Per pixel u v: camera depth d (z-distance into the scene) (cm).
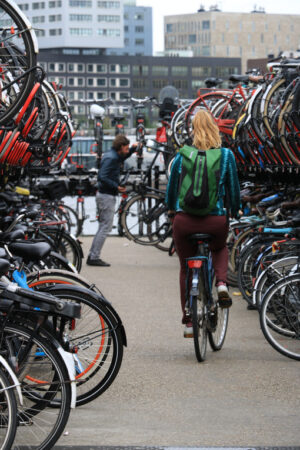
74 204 5153
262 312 1429
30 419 916
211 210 1398
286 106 1961
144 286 2377
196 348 1388
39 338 910
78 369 1134
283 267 1549
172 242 2909
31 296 901
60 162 2534
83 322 1129
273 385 1267
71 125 2544
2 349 912
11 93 1530
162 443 980
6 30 1458
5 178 1991
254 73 2805
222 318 1545
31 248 1121
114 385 1273
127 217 3134
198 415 1106
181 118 3284
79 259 2153
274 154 2133
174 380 1302
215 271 1439
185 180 1395
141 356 1479
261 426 1053
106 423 1070
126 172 3581
